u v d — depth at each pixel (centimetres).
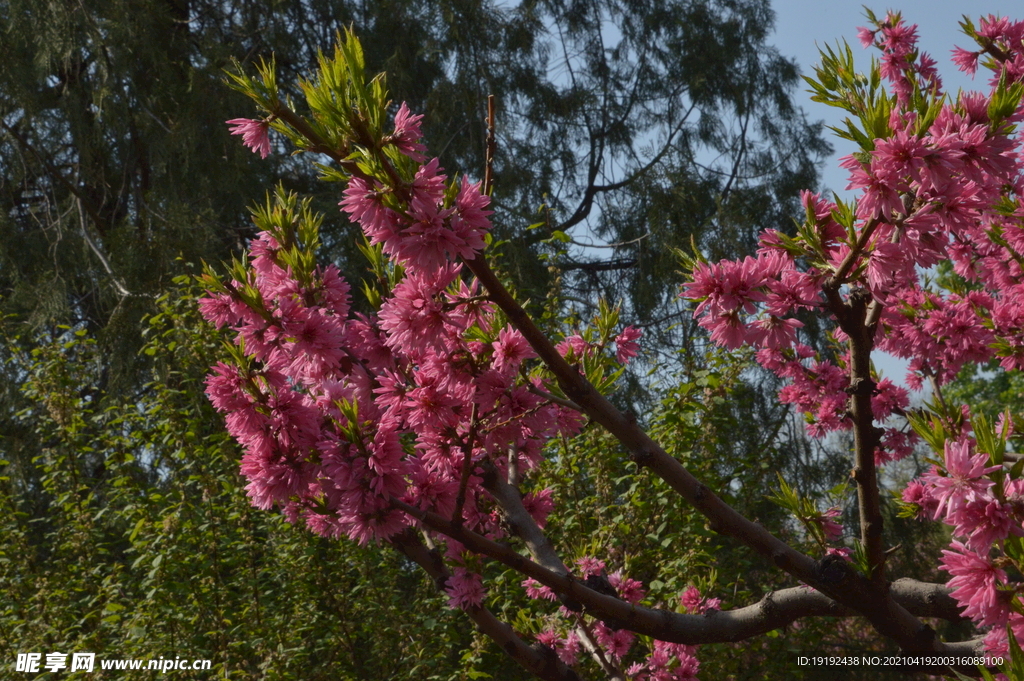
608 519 527
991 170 144
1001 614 127
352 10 1034
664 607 471
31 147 952
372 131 140
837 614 185
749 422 739
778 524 622
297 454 184
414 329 170
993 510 123
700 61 1186
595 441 518
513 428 188
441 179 144
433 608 531
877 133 146
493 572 535
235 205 953
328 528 214
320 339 196
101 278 860
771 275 161
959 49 296
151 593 461
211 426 631
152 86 936
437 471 187
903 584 212
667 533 516
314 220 218
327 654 543
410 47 1066
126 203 1041
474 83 1072
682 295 163
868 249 151
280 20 996
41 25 852
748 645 518
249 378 182
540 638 342
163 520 500
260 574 547
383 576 548
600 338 209
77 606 521
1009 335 319
